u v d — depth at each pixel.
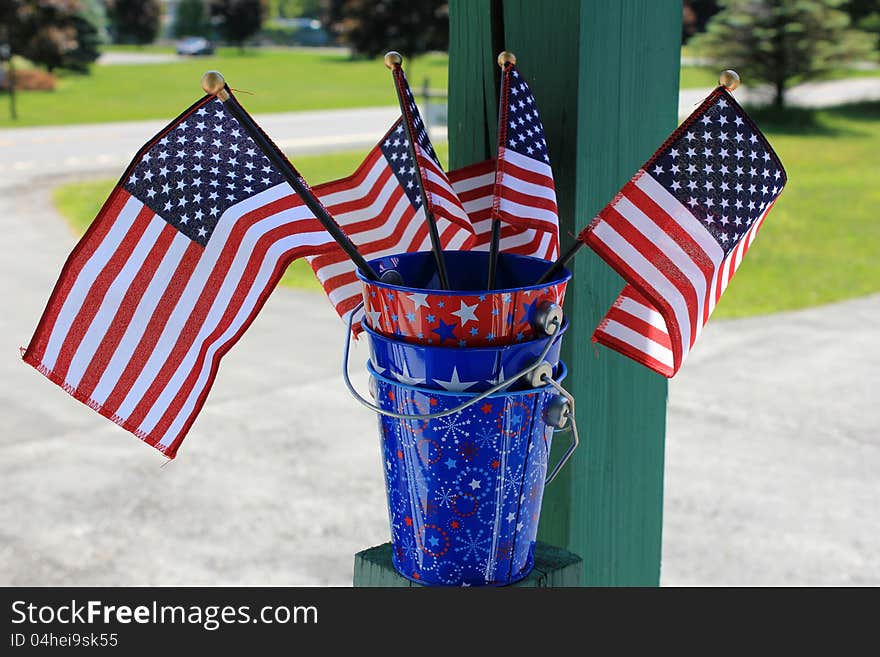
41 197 12.81
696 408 5.45
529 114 1.64
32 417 5.35
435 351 1.42
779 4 24.38
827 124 22.95
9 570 3.72
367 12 37.28
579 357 1.85
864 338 6.86
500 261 1.64
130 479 4.57
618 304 1.56
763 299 8.04
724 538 3.98
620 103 1.81
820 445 4.95
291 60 51.66
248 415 5.35
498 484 1.50
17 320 7.18
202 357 1.45
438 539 1.53
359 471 4.66
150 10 63.91
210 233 1.46
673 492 4.41
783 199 13.09
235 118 1.41
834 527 4.09
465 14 1.87
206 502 4.34
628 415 1.96
